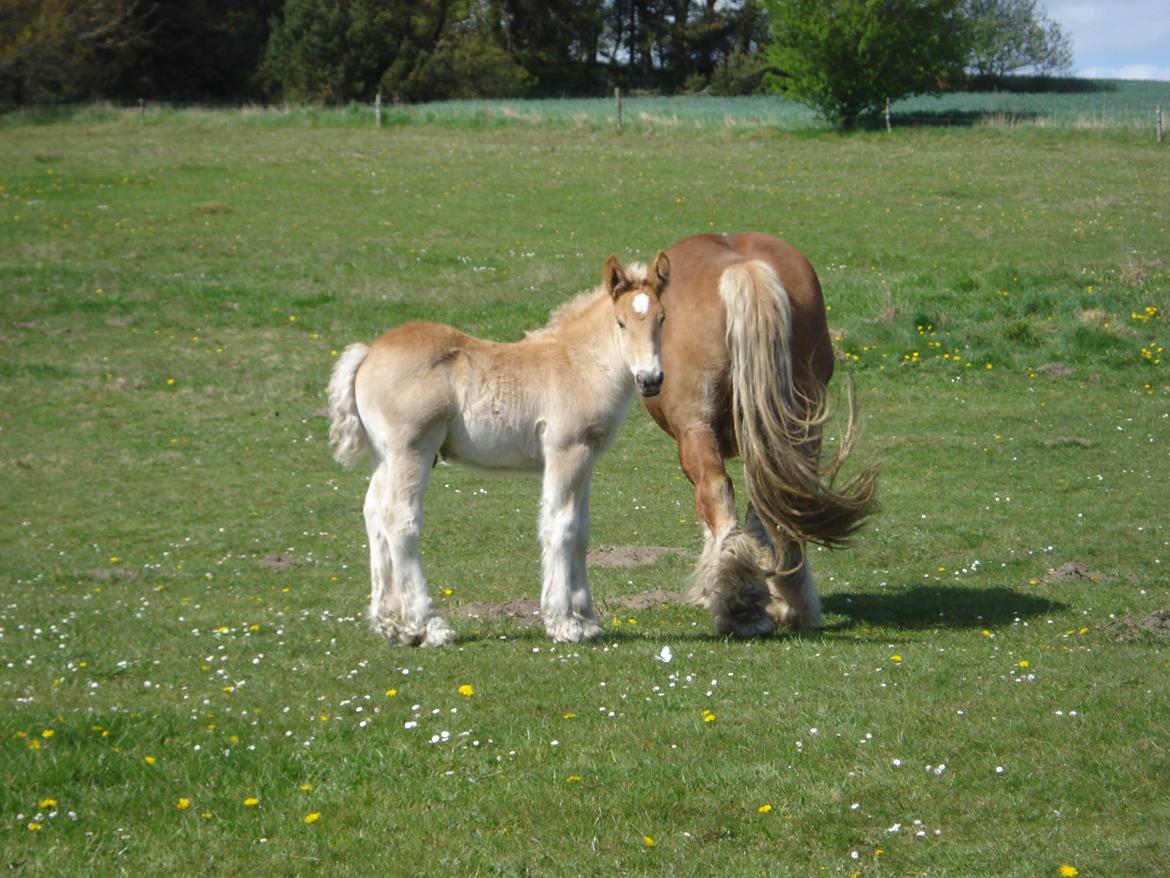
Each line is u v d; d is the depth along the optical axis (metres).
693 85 77.44
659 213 28.17
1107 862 4.57
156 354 19.47
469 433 7.73
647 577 10.45
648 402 9.02
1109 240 25.53
